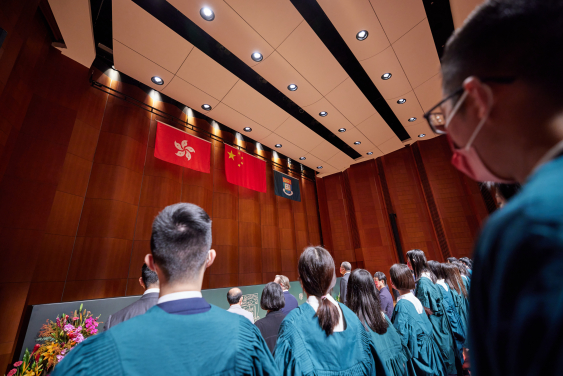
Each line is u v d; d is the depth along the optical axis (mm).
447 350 2348
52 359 2225
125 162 5297
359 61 5754
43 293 3898
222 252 6902
